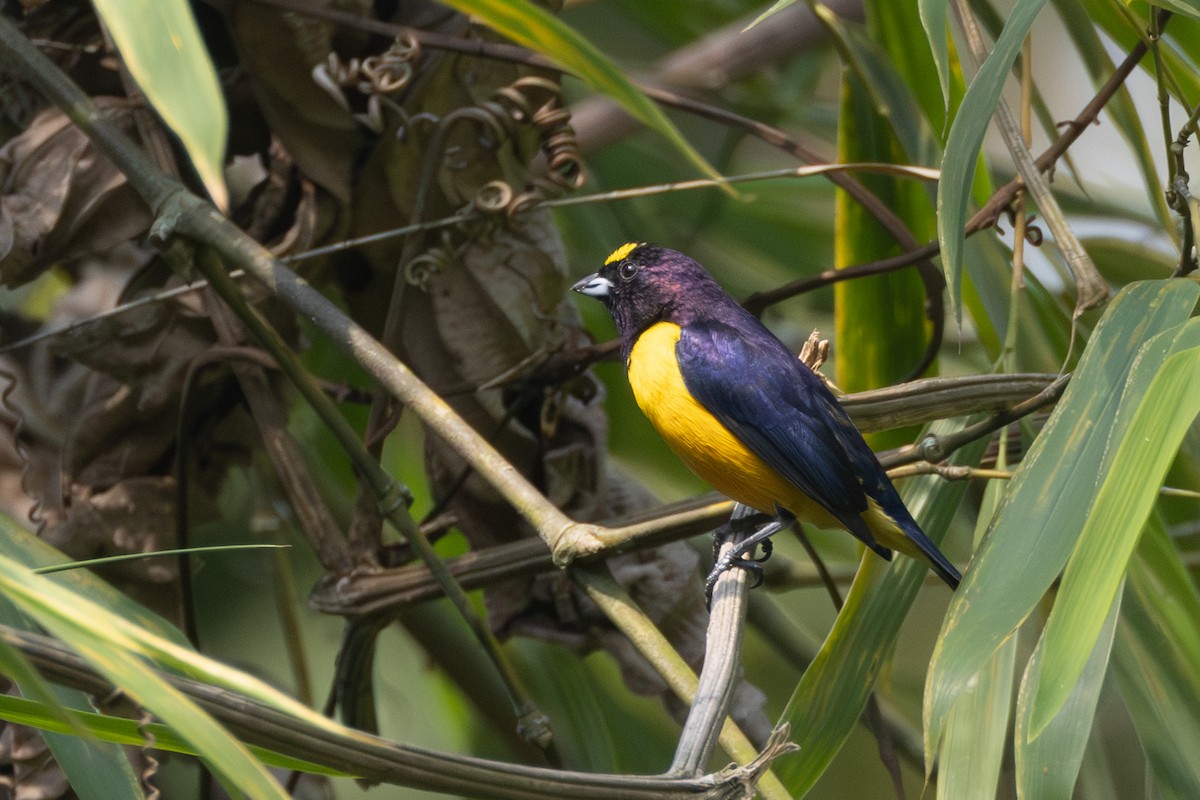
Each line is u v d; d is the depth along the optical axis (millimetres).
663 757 10867
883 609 6859
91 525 7887
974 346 11141
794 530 7977
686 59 11930
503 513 8461
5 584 3459
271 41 7551
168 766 9289
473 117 7531
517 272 7977
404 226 8141
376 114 7527
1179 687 6387
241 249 6723
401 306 7875
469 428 6434
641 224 11781
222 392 8383
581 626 8367
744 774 4559
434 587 7500
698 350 7645
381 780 4105
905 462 6562
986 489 7148
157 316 7930
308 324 10359
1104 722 9727
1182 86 8211
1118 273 9984
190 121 4645
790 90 12320
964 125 5469
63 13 8039
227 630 10570
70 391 8055
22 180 7578
